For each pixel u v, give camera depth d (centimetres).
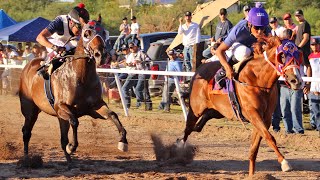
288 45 1020
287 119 1596
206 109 1240
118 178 1098
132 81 2159
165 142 1477
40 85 1245
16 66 2409
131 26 2503
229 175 1130
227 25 1900
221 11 1909
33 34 2983
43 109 1255
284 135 1536
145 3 5366
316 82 1580
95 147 1438
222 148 1436
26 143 1324
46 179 1093
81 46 1156
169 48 2245
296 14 1638
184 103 1775
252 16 1103
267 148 1420
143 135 1631
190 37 2030
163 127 1761
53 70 1201
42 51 2634
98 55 1129
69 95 1159
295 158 1302
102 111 1162
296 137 1509
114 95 2239
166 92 2059
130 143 1496
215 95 1187
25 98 1305
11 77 2742
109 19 4897
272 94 1088
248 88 1076
